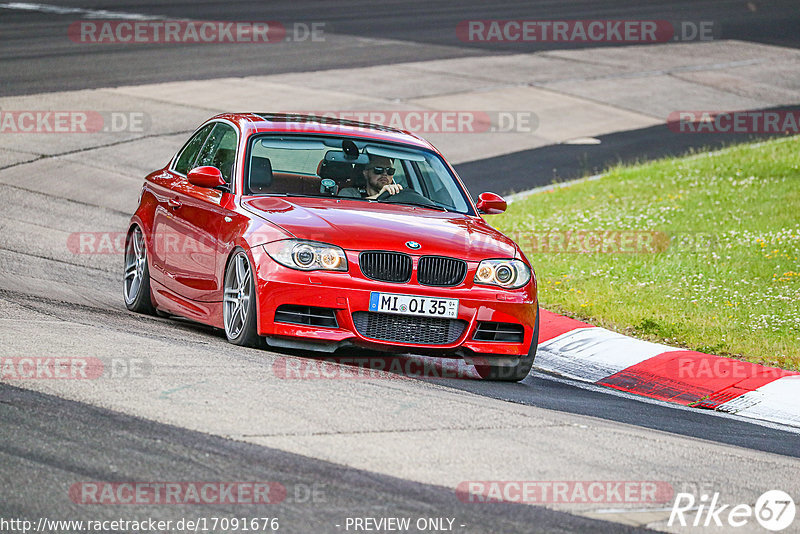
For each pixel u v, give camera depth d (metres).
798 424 28.22
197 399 21.81
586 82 98.62
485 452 20.39
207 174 29.92
